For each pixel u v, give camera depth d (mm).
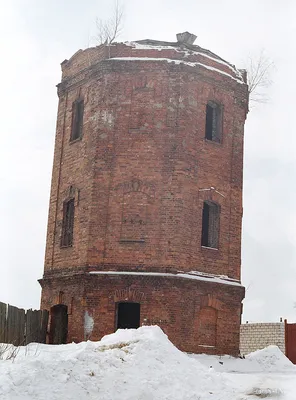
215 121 25141
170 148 22844
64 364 12781
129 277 21859
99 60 24344
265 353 24391
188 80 23562
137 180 22781
